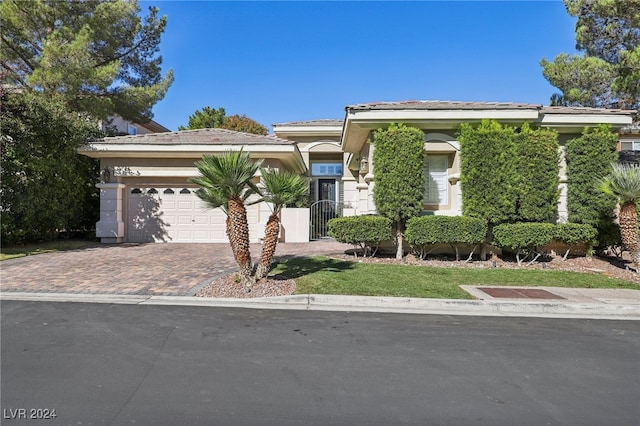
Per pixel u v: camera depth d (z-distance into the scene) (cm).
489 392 381
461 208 1171
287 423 322
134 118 2208
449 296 741
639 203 1041
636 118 1656
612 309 695
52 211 1432
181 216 1583
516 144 1114
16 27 1680
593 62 1591
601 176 1141
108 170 1549
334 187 2112
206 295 750
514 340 536
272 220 821
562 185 1240
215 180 754
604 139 1154
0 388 376
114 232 1526
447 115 1175
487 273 956
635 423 328
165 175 1555
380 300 715
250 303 715
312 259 1113
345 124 1290
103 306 683
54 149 1424
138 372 416
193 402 354
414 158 1102
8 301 713
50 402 350
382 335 548
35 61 1725
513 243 1053
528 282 873
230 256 1182
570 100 1719
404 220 1147
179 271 952
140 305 693
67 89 1650
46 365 431
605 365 452
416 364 447
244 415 333
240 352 476
